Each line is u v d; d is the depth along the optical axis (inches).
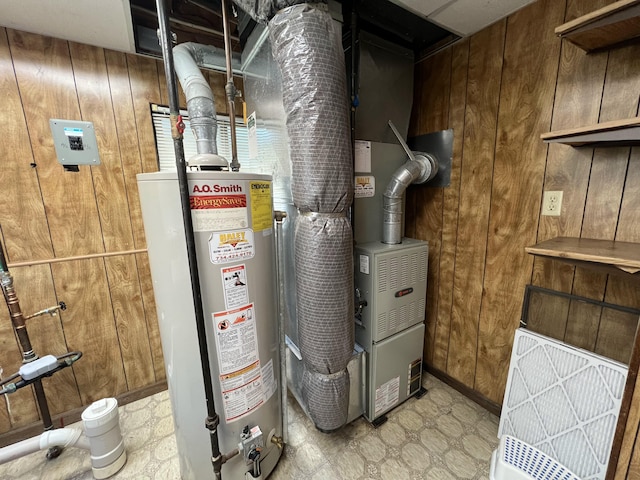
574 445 44.1
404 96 66.9
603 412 41.3
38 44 53.2
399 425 63.2
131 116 63.2
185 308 39.4
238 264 40.9
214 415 40.8
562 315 51.0
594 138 37.0
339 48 42.5
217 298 39.9
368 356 61.6
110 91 60.4
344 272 46.8
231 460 45.6
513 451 46.4
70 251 60.7
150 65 63.8
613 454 34.9
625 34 38.6
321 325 47.1
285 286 63.1
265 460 50.5
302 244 46.2
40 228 57.4
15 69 51.9
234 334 42.2
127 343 69.4
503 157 57.3
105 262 64.4
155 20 54.9
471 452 56.5
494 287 62.1
